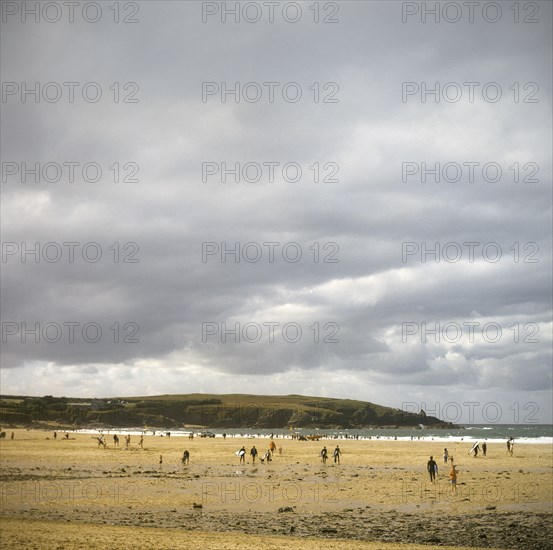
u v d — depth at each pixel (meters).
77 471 52.53
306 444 123.81
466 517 30.00
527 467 60.16
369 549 21.80
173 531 25.17
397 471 54.88
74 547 20.38
